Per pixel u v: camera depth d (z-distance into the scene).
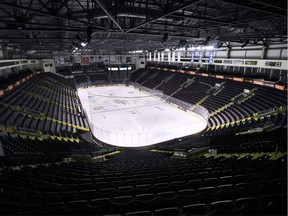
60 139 17.09
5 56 28.84
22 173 7.79
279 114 19.48
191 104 31.67
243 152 10.73
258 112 22.12
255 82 27.61
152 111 30.72
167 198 5.54
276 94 24.02
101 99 39.28
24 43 24.95
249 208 4.50
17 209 4.78
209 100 31.19
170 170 8.76
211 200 5.37
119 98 40.16
